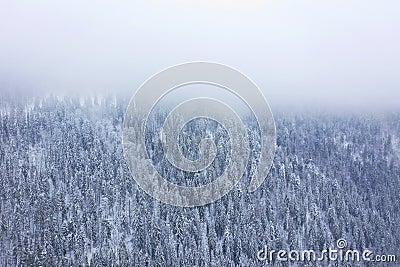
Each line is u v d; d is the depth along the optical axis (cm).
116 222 9606
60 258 8844
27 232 9212
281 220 9969
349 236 9906
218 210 9706
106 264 8812
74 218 9462
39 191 9825
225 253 9225
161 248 9138
